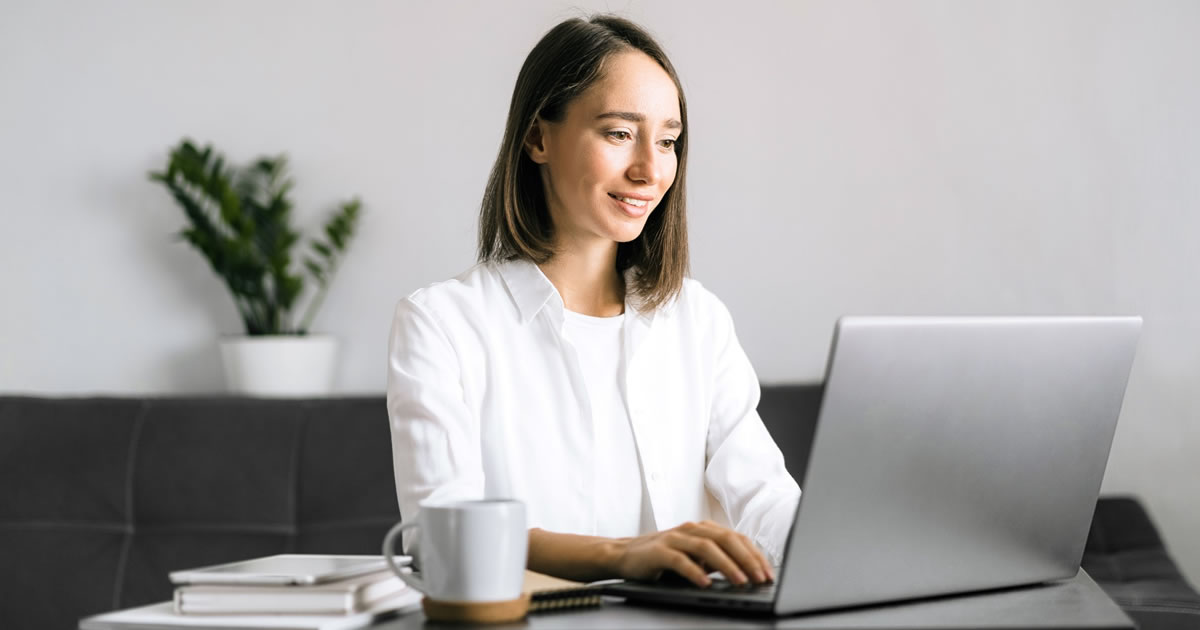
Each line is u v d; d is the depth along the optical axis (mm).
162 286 2953
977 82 2748
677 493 1476
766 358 2805
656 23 2836
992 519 975
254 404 2486
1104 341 996
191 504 2406
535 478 1407
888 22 2775
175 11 2967
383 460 2424
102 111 2977
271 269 2758
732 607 883
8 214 2988
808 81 2797
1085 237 2711
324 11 2936
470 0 2898
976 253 2748
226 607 886
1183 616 1982
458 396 1334
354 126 2928
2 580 2359
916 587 932
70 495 2424
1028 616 867
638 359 1479
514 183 1456
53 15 2988
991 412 939
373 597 915
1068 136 2719
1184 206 2676
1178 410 2678
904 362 867
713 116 2820
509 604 857
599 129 1368
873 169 2779
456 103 2900
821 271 2793
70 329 2975
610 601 964
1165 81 2682
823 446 838
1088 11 2709
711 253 2824
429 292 1428
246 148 2951
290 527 2391
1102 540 2432
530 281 1455
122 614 900
